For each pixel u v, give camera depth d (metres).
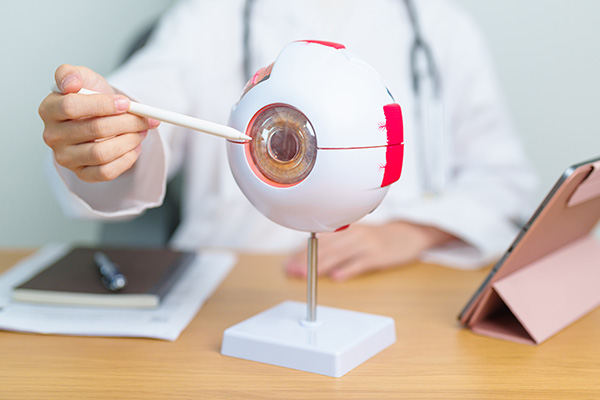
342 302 0.74
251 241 1.27
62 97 0.56
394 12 1.34
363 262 0.85
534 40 1.72
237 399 0.49
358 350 0.56
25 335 0.62
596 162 0.58
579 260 0.73
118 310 0.68
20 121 1.64
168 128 1.06
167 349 0.59
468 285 0.81
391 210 1.25
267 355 0.56
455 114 1.42
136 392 0.50
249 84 0.54
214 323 0.66
